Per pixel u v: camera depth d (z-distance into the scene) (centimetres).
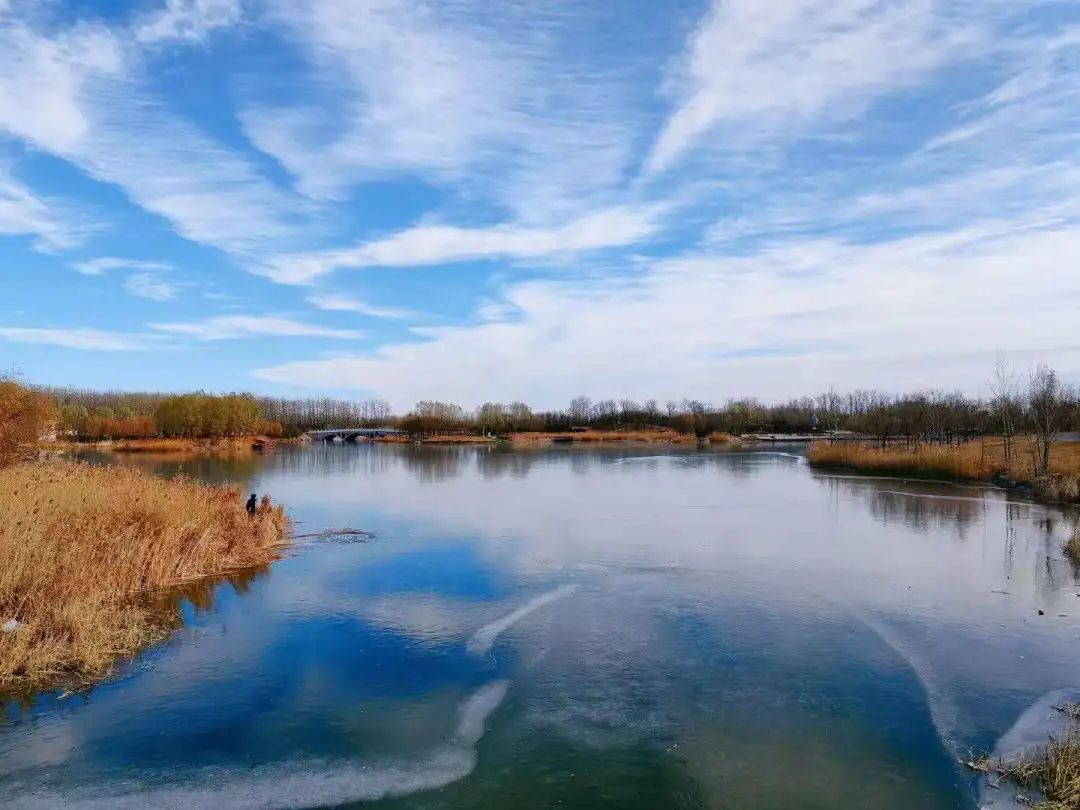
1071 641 1590
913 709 1267
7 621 1495
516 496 4266
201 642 1625
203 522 2506
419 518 3400
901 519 3206
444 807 993
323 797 1021
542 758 1127
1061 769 1009
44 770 1084
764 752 1134
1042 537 2756
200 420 9875
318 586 2105
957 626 1694
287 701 1327
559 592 2030
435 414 14712
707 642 1614
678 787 1038
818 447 6825
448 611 1861
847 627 1697
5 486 2412
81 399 14050
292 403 19375
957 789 1017
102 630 1538
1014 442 6109
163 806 995
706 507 3700
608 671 1461
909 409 7581
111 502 2389
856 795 1009
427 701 1330
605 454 8550
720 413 13838
